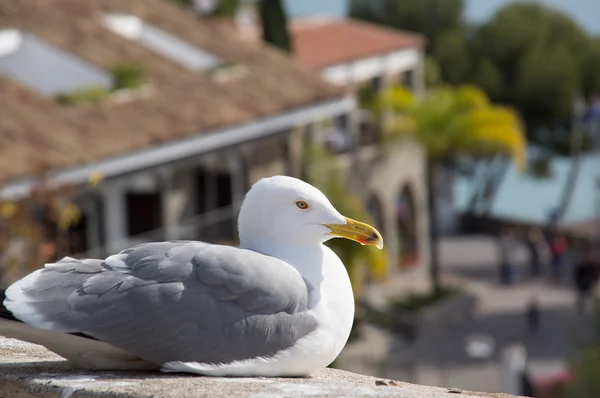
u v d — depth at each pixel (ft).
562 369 84.99
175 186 71.31
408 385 14.25
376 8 179.32
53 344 13.33
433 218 115.44
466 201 180.86
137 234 68.33
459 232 166.71
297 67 83.46
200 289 13.30
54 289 13.16
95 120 63.16
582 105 175.11
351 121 105.19
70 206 39.88
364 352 85.66
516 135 110.52
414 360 87.20
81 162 57.00
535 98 172.86
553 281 128.26
